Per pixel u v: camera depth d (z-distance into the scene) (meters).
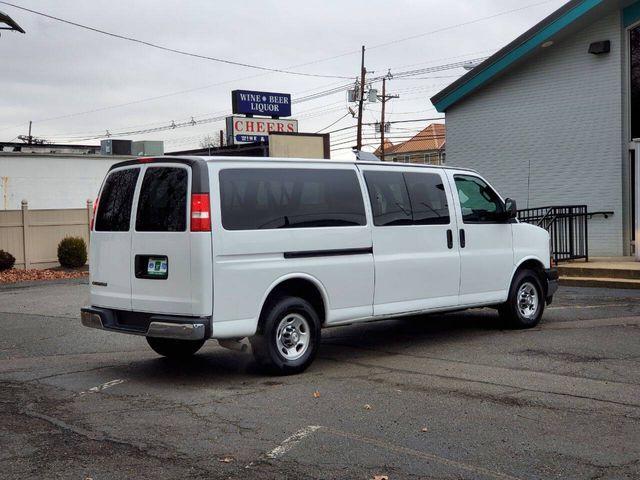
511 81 18.42
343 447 5.12
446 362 7.85
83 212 23.95
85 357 8.73
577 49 17.14
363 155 8.47
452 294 8.88
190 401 6.43
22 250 22.50
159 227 6.96
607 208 16.75
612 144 16.62
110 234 7.47
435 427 5.55
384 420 5.75
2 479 4.58
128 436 5.44
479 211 9.34
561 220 17.02
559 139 17.55
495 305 9.65
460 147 19.50
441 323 10.52
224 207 6.82
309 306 7.49
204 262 6.65
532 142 18.06
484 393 6.50
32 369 8.00
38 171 28.70
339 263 7.70
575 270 14.67
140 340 9.87
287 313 7.30
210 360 8.33
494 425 5.57
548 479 4.49
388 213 8.26
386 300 8.17
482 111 19.03
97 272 7.68
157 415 6.00
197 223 6.66
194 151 32.03
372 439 5.29
